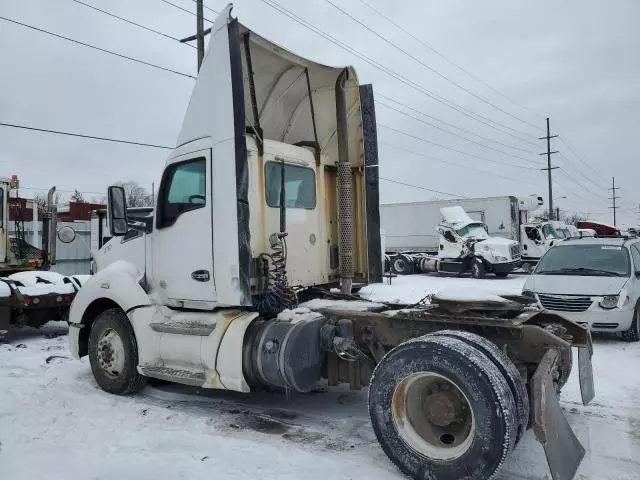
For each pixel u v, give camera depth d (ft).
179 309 18.21
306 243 19.20
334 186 21.27
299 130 20.80
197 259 17.04
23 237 38.83
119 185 18.51
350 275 20.15
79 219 86.43
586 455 13.56
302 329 15.38
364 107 20.93
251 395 19.21
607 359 23.94
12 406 17.70
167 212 18.16
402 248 93.71
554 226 85.30
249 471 12.65
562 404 17.76
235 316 16.35
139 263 19.44
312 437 14.98
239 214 15.70
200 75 17.08
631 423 15.90
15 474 12.51
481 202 86.28
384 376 12.80
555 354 12.84
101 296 19.66
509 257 69.87
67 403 18.11
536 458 13.42
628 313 26.84
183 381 16.71
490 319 13.92
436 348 12.09
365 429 15.62
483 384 11.37
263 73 18.83
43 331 33.45
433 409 12.44
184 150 17.44
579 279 28.40
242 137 15.80
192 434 15.12
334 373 16.37
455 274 77.36
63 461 13.29
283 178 18.03
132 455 13.73
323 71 20.16
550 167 153.58
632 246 31.76
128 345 18.75
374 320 15.62
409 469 12.21
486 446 11.25
